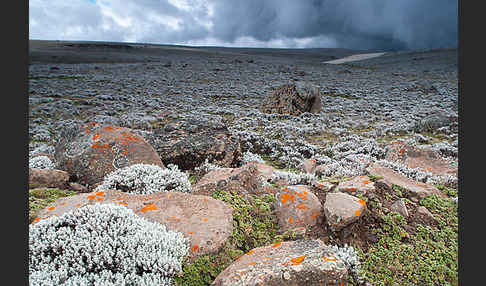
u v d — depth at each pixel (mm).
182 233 4195
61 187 6348
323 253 3594
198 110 19719
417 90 31406
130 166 6707
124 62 57594
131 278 3365
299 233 4527
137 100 22656
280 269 3250
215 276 3758
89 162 6980
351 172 7258
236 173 6332
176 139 9023
